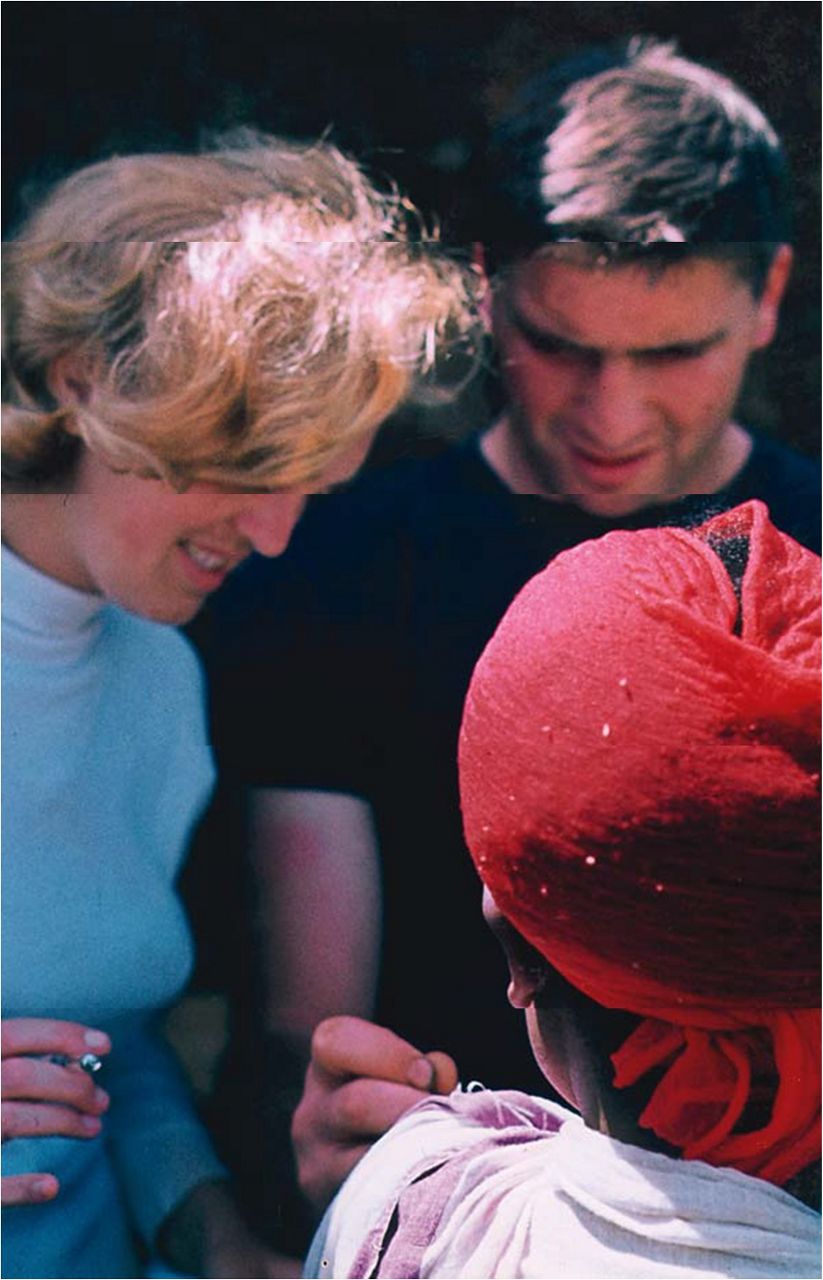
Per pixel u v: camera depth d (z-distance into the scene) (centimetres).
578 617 72
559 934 72
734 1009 71
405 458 127
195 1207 125
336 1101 124
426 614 129
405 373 124
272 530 126
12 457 121
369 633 132
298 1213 125
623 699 69
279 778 133
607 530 126
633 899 69
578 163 124
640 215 123
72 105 126
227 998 130
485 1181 81
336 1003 128
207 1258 124
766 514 76
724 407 126
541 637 72
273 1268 124
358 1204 90
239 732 134
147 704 130
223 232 121
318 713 133
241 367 119
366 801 130
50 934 124
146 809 130
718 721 68
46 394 120
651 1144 76
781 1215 73
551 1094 123
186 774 133
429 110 127
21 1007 124
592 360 124
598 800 69
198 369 118
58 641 124
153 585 125
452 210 126
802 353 134
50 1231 123
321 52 128
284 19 130
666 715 69
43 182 124
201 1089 129
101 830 127
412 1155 90
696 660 69
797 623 72
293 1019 129
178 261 120
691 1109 74
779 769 68
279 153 126
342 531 128
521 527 128
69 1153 124
